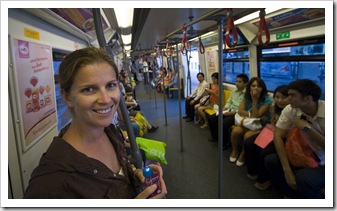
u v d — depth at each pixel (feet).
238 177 8.51
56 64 6.41
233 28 3.98
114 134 3.16
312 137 5.56
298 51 9.02
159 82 31.63
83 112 2.27
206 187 7.99
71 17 6.56
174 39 10.37
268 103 9.25
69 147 2.30
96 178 2.36
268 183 7.68
